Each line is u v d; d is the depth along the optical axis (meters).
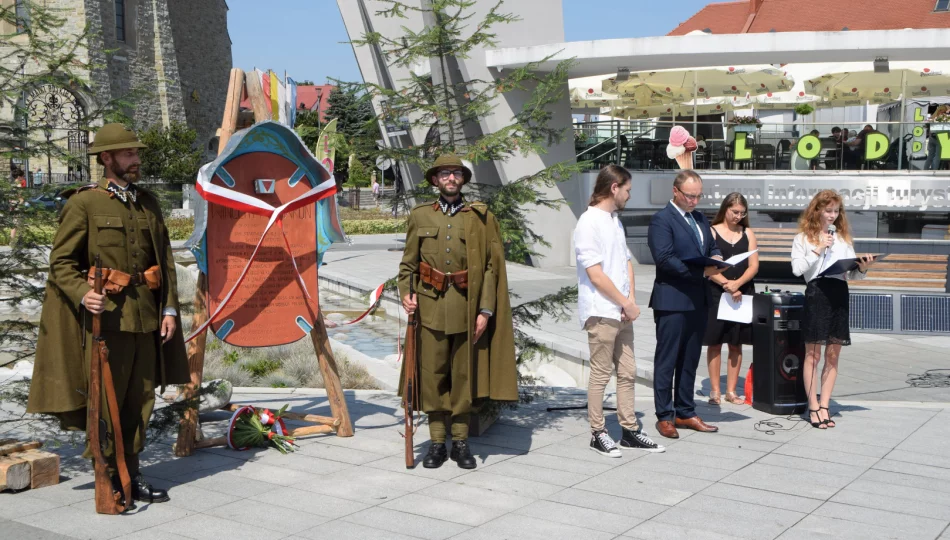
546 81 7.00
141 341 5.17
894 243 17.19
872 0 47.03
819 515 4.97
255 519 4.87
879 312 12.59
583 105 28.98
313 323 6.50
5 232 5.85
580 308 6.28
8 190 5.66
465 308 5.82
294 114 6.82
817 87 24.89
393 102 6.95
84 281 4.91
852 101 28.08
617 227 6.26
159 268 5.24
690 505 5.13
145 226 5.18
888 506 5.14
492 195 7.01
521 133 7.05
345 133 6.96
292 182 6.33
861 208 19.20
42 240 5.87
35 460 5.41
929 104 22.94
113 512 4.92
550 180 7.08
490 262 5.90
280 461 6.03
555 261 20.88
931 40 17.39
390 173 43.41
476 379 5.87
